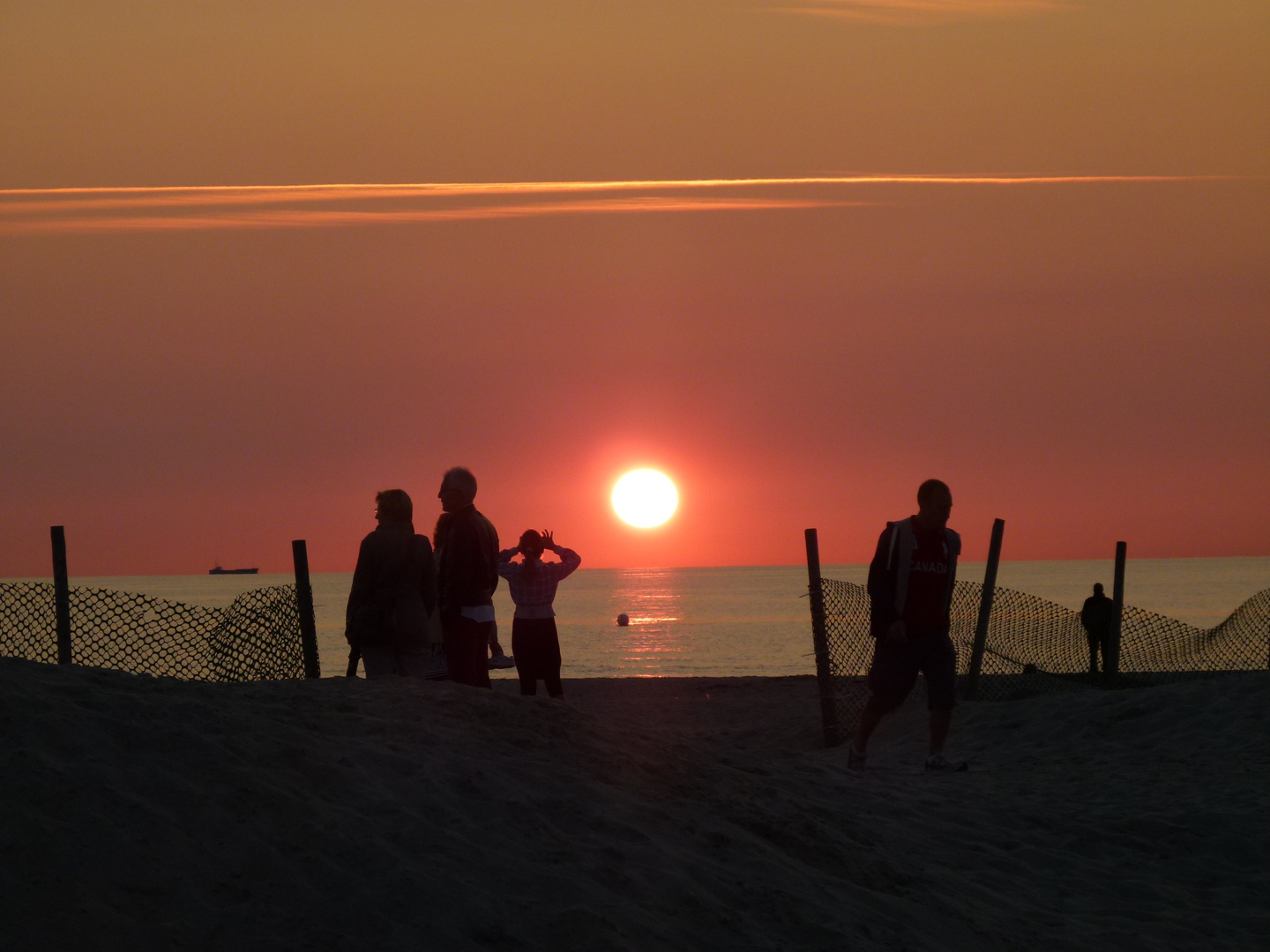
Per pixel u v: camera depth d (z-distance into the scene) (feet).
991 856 52.65
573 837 39.47
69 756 35.47
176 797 34.81
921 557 73.92
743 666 569.64
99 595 77.71
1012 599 130.41
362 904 31.83
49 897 28.60
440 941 30.99
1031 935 43.09
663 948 33.19
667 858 39.60
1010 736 88.53
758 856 42.47
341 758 41.11
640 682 146.61
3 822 30.86
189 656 78.79
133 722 38.58
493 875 35.14
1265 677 93.86
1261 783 67.87
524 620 78.38
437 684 54.49
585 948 31.83
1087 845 56.18
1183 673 123.44
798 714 112.47
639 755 50.78
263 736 40.98
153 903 29.76
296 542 83.61
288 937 29.63
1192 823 59.36
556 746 48.39
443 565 66.44
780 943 35.78
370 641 66.80
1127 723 87.45
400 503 68.90
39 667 44.29
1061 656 130.21
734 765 58.23
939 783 69.72
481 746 46.14
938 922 41.75
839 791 59.62
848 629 108.06
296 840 34.40
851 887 42.73
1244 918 46.75
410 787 40.22
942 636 74.95
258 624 81.30
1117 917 46.50
